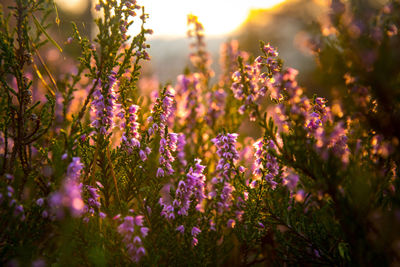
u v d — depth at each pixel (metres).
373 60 1.67
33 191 2.08
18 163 2.26
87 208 2.07
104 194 2.40
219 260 2.62
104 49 2.21
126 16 2.30
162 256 2.32
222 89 4.16
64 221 1.80
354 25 1.67
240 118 3.79
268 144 2.47
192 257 2.36
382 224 1.85
